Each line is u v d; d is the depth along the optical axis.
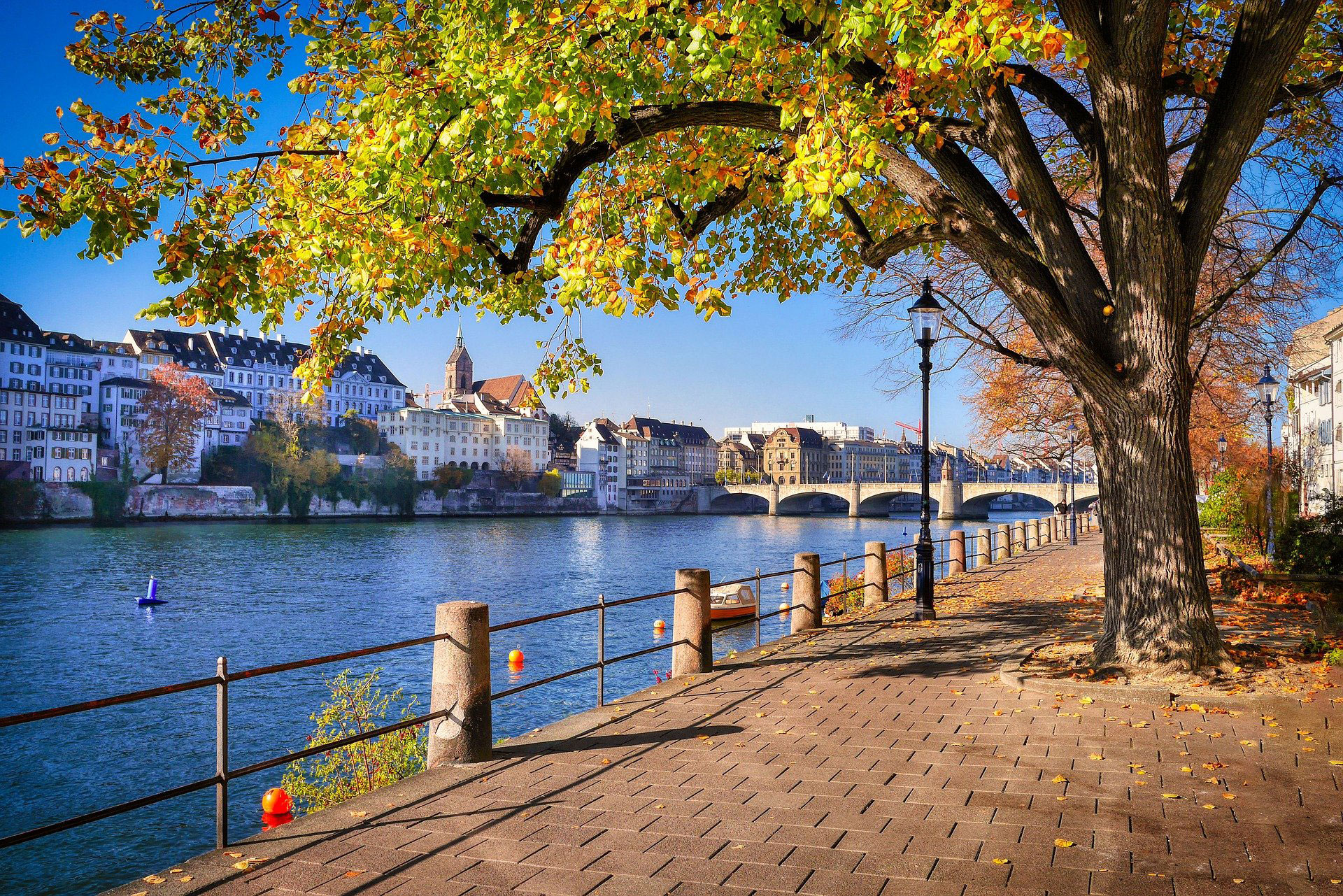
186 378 120.12
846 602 18.97
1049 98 9.93
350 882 4.39
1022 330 24.69
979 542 26.06
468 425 165.00
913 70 6.70
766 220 12.08
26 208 6.44
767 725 7.45
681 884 4.32
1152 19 8.02
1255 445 36.53
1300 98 9.94
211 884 4.38
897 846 4.77
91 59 8.27
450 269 7.99
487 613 6.73
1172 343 8.60
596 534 110.06
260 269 8.27
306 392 9.80
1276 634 11.40
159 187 7.04
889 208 11.53
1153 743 6.68
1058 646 10.54
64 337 120.69
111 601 43.84
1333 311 45.25
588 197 8.65
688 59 7.13
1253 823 5.03
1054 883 4.26
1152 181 8.48
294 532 99.88
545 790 5.83
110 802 16.16
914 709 7.95
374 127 7.22
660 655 27.52
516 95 6.71
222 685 5.21
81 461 111.25
